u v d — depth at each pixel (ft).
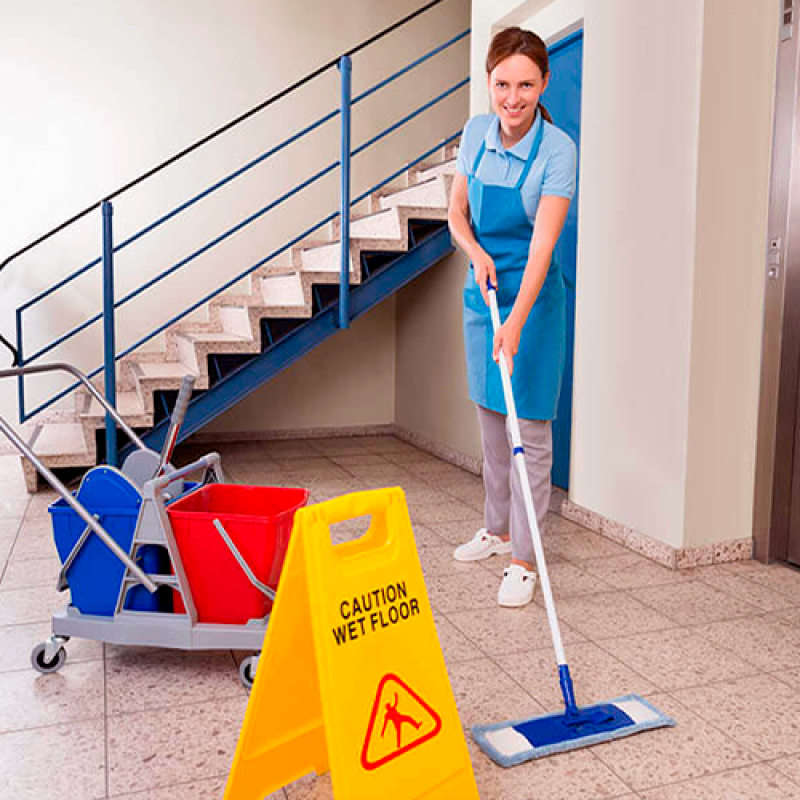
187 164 14.66
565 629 6.75
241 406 15.72
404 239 12.35
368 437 16.33
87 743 5.07
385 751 4.01
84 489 6.00
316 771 4.71
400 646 4.24
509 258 7.19
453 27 15.97
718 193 7.80
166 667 6.14
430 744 4.22
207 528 5.72
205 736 5.15
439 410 14.33
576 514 9.73
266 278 14.06
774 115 7.99
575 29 10.57
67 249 14.20
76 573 6.04
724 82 7.71
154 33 14.32
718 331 7.99
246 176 14.98
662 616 7.02
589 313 9.39
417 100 15.84
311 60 15.16
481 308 7.48
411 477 12.62
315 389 16.15
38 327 14.20
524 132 6.94
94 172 14.23
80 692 5.74
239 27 14.74
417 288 15.06
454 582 7.86
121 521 5.92
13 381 14.19
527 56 6.46
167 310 14.76
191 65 14.53
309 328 12.29
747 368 8.22
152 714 5.43
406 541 4.44
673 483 8.20
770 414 8.17
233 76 14.75
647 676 5.94
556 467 11.60
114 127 14.25
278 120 15.07
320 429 16.28
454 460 13.60
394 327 16.51
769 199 8.07
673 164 7.98
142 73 14.32
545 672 6.01
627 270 8.73
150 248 14.60
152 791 4.57
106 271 11.09
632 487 8.82
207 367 11.90
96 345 14.44
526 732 5.07
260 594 5.82
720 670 6.04
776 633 6.68
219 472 6.56
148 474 6.75
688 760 4.88
